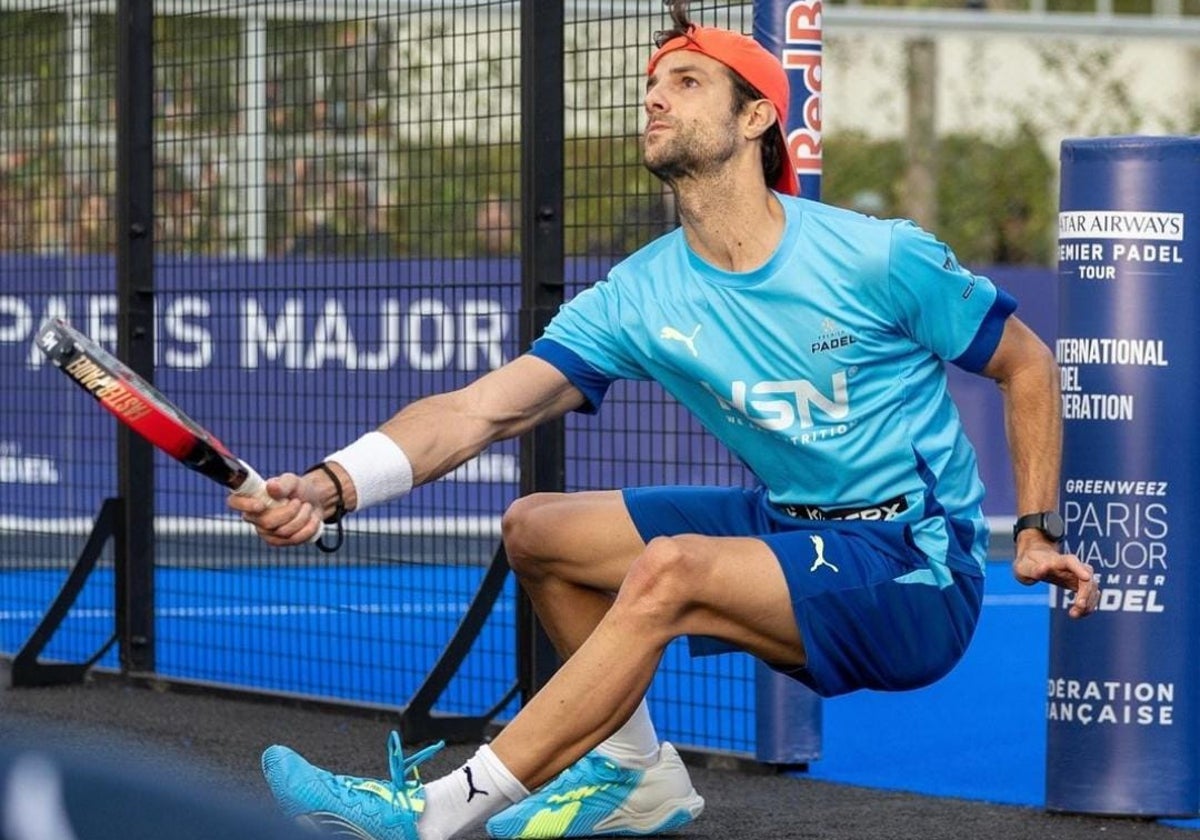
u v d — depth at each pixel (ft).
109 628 85.40
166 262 92.07
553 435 57.16
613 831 43.27
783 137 38.17
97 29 84.53
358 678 73.67
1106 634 46.85
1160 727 46.85
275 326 79.71
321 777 36.17
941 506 37.60
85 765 10.52
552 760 35.86
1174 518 46.75
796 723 54.44
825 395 37.06
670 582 35.19
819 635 36.17
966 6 159.02
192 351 90.94
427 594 94.73
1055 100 209.26
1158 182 46.21
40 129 82.38
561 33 57.88
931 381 37.88
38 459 92.73
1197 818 47.24
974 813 48.16
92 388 30.04
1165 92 211.20
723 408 38.27
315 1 69.00
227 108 76.69
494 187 115.85
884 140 201.36
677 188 37.37
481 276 99.09
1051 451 37.68
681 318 37.70
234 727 60.23
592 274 89.04
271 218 99.66
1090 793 47.11
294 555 107.55
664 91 37.29
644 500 40.42
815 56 53.31
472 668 76.02
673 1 37.78
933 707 68.54
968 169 207.92
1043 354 37.86
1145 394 46.55
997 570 117.50
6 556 97.96
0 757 10.46
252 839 10.58
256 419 79.56
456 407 37.73
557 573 40.98
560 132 57.72
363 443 36.40
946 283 36.65
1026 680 75.36
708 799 50.14
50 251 98.99
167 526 103.96
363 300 100.53
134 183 68.80
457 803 36.01
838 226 37.01
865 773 55.57
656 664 35.83
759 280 36.81
